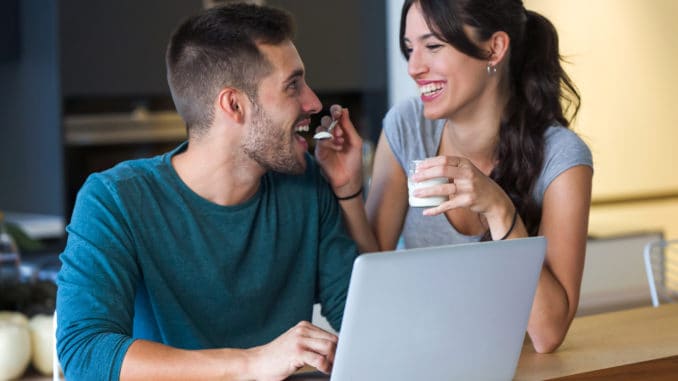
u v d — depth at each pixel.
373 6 4.91
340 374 1.41
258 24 1.75
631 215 4.58
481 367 1.54
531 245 1.52
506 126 2.01
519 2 1.99
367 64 4.94
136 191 1.74
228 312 1.81
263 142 1.76
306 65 4.79
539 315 1.81
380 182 2.25
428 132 2.17
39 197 4.51
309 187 1.96
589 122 4.47
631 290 4.10
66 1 4.20
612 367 1.69
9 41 4.48
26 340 1.99
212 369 1.52
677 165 4.70
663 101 4.64
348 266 1.99
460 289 1.45
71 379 1.59
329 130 1.96
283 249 1.89
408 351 1.44
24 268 2.65
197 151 1.79
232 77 1.73
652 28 4.59
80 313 1.61
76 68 4.27
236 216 1.81
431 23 1.92
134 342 1.56
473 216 2.06
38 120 4.45
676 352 1.77
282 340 1.52
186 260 1.76
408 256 1.38
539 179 1.99
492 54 1.96
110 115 4.48
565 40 4.39
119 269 1.67
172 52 1.80
